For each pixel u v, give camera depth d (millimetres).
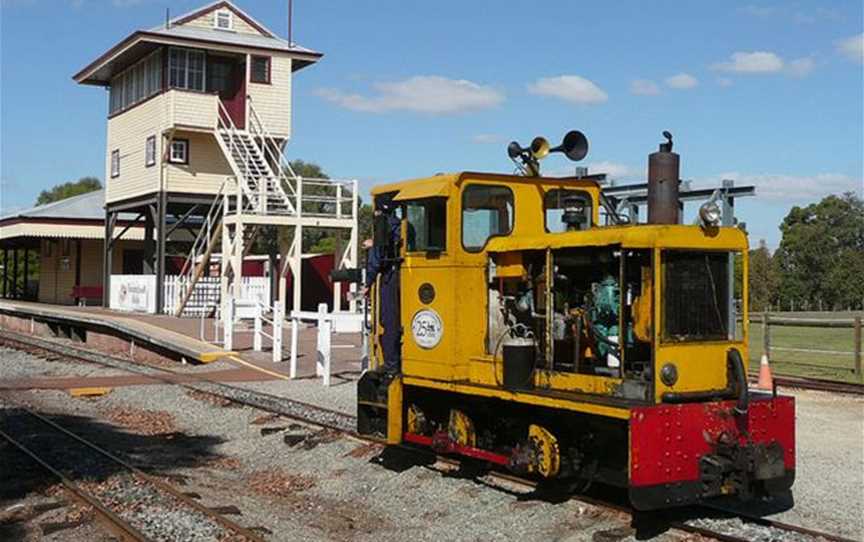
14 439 12312
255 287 30297
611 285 8305
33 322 33719
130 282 33094
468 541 7973
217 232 28188
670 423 7555
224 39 30562
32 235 37656
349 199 27984
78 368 20797
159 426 13711
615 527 7938
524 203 9727
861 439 11828
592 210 10141
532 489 9281
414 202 10031
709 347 8023
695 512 8359
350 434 11984
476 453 9383
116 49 31641
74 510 8844
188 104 29438
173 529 8086
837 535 7773
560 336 8688
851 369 20156
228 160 28734
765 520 7992
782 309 58438
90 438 12703
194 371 19406
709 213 8016
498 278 9422
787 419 8164
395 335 10336
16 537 8125
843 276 57531
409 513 8984
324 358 16938
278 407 14391
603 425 8227
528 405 8922
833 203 61656
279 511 9109
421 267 9930
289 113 31375
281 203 28375
